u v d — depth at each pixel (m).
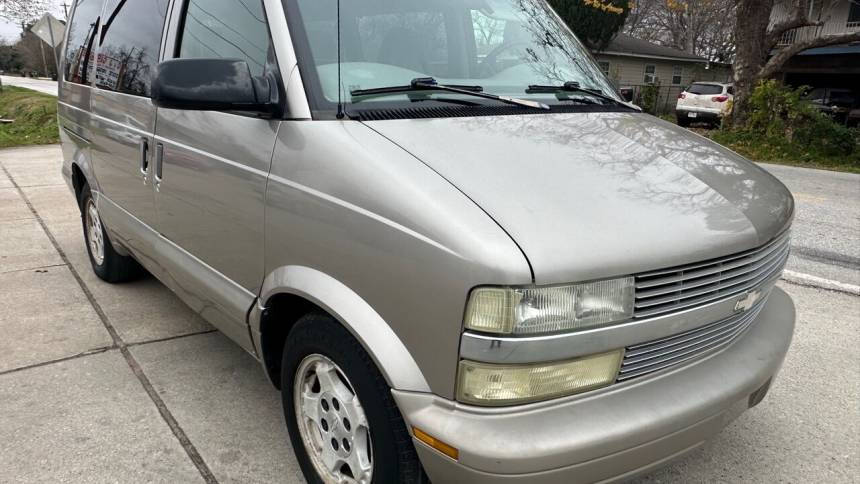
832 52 23.88
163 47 3.27
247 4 2.65
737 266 2.10
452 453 1.78
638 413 1.87
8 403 3.16
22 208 7.29
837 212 7.80
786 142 13.77
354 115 2.27
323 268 2.15
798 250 6.00
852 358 3.76
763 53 15.70
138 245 3.68
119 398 3.23
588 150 2.29
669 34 45.09
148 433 2.95
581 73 3.21
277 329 2.62
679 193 2.14
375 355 1.94
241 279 2.65
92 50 4.31
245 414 3.12
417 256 1.83
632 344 1.88
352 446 2.26
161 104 2.26
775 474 2.75
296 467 2.74
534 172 2.04
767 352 2.32
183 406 3.18
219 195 2.67
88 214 4.79
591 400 1.86
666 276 1.90
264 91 2.33
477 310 1.73
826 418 3.15
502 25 3.16
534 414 1.79
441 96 2.52
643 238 1.87
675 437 1.94
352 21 2.58
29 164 10.77
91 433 2.94
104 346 3.80
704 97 23.22
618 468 1.86
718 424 2.09
